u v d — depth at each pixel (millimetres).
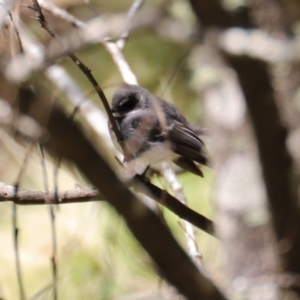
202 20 2770
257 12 6543
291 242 4758
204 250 6863
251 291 5453
